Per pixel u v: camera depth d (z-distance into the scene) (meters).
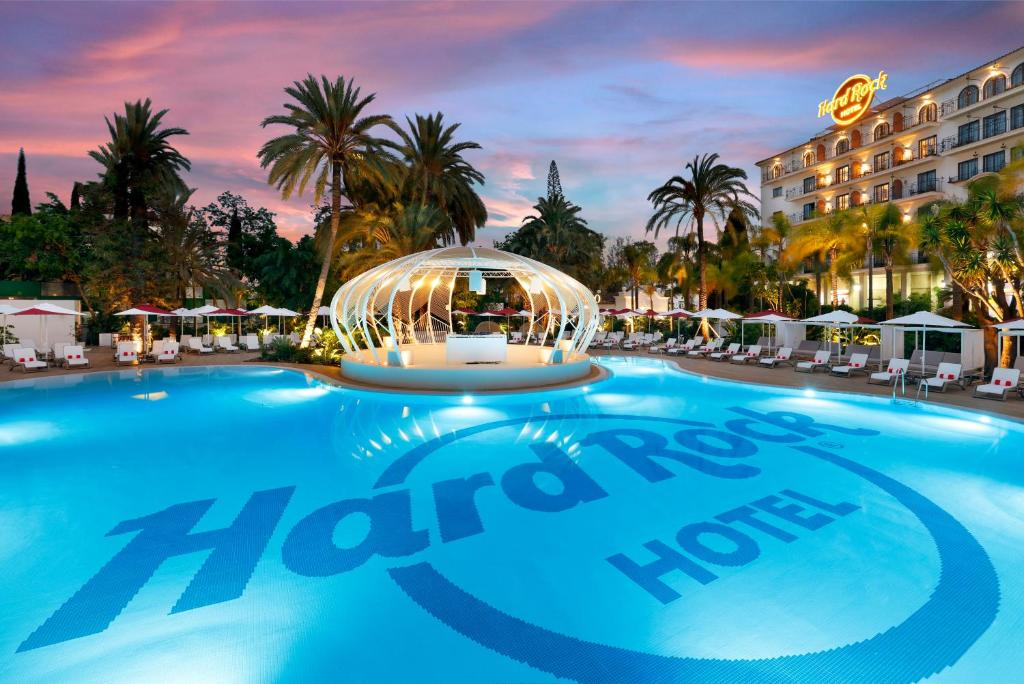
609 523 6.34
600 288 46.38
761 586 4.89
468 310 38.47
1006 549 5.65
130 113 27.59
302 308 42.22
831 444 9.95
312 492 7.37
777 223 42.81
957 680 3.67
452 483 7.75
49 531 6.07
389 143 26.59
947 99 39.84
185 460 8.88
